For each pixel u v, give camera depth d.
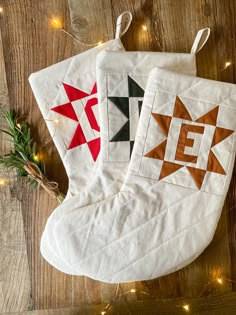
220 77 0.59
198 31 0.59
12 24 0.59
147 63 0.54
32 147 0.59
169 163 0.51
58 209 0.53
